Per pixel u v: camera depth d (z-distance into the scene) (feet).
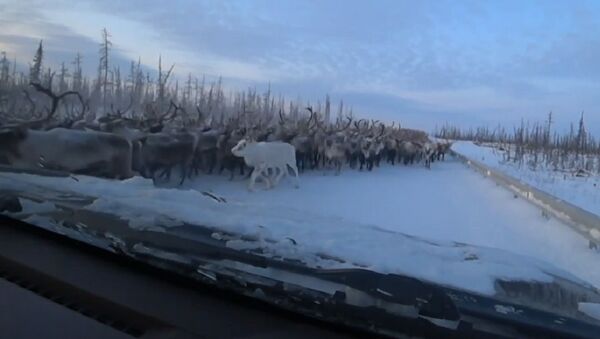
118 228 10.93
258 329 8.37
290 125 90.63
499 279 8.69
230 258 9.33
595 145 114.11
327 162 81.20
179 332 8.15
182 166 53.93
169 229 10.67
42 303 9.31
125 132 50.98
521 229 33.96
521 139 131.23
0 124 42.14
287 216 12.03
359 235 10.71
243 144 52.34
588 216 30.19
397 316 8.06
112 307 8.91
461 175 87.30
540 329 7.58
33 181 15.78
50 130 41.45
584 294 8.54
